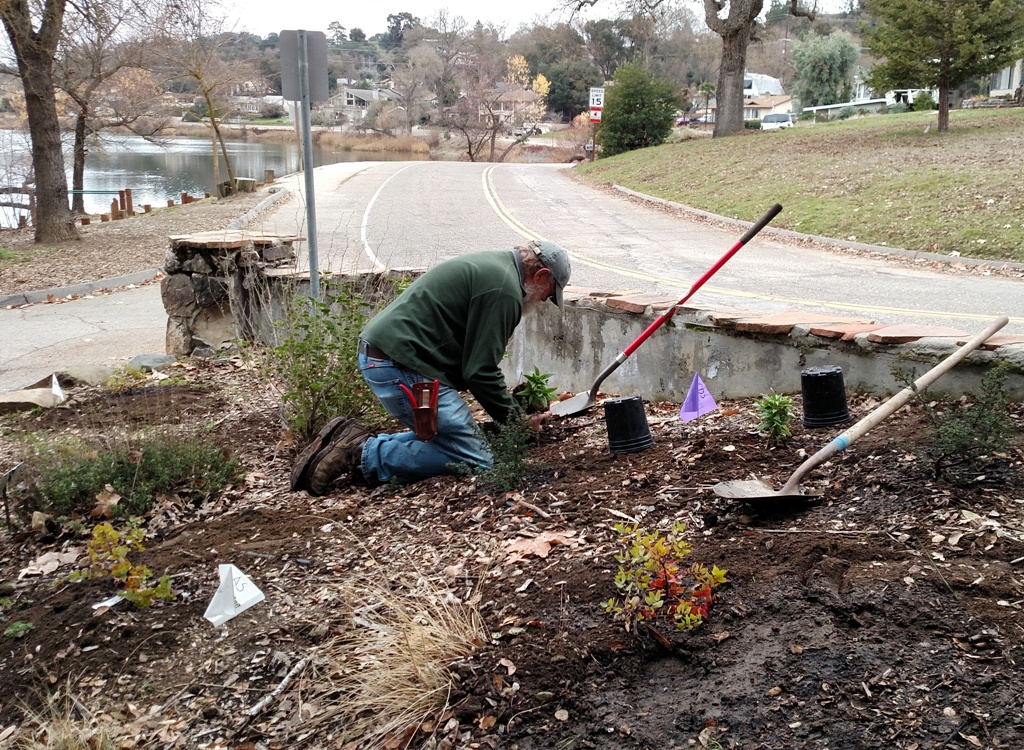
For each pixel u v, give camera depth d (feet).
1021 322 25.68
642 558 8.93
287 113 231.09
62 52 66.44
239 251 25.25
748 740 7.32
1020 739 6.79
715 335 17.44
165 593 11.17
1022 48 67.46
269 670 9.70
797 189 60.03
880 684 7.59
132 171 134.00
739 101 104.88
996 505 9.95
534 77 266.16
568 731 7.84
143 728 9.06
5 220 90.63
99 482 15.07
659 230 53.88
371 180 91.50
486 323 13.62
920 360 13.66
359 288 23.49
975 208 45.11
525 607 9.64
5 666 10.34
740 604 8.93
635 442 13.83
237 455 17.33
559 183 90.38
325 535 12.89
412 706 8.47
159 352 30.12
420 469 14.48
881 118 104.73
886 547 9.51
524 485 13.26
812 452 12.54
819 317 16.74
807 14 106.93
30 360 29.96
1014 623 7.96
